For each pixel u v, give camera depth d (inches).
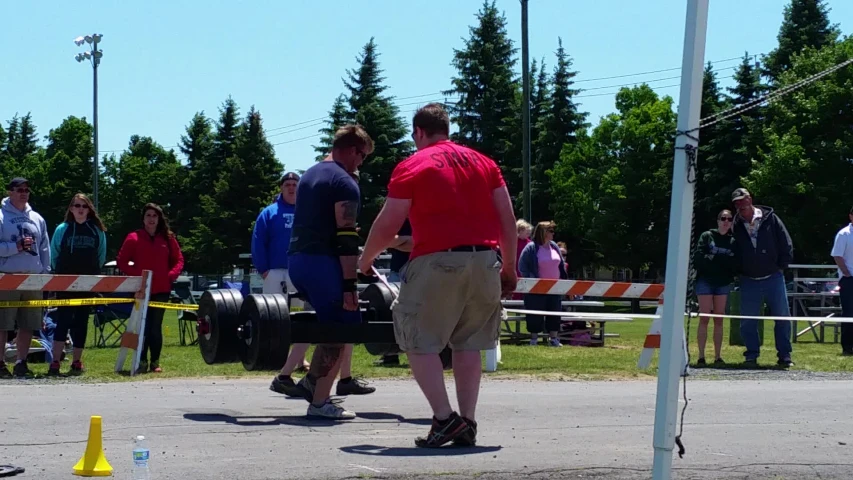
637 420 281.3
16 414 275.9
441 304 222.4
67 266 426.0
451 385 365.1
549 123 2351.1
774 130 1913.1
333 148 262.7
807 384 388.5
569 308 798.5
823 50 1904.5
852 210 559.8
